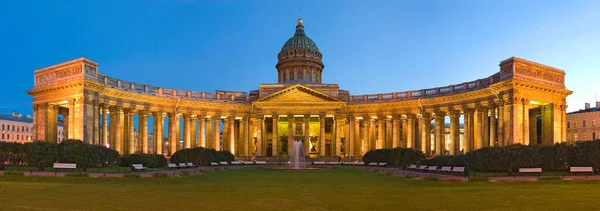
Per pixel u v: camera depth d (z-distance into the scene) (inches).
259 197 992.2
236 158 3361.2
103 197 973.2
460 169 1706.4
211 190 1133.7
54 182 1312.7
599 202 900.6
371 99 3489.2
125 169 1902.1
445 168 1819.6
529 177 1509.6
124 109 2920.8
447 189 1161.4
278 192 1091.9
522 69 2452.0
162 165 2202.3
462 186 1250.6
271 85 3624.5
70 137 2437.3
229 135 3467.0
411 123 3228.3
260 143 3417.8
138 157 2062.0
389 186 1266.0
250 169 2201.0
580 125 4089.6
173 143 3184.1
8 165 1916.8
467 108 2839.6
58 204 869.8
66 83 2460.6
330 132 3929.6
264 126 3641.7
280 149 3885.3
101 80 2635.3
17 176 1386.6
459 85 2955.2
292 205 873.5
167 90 3213.6
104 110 2684.5
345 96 3609.7
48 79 2613.2
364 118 3457.2
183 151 2468.0
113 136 2773.1
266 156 3572.8
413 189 1170.0
